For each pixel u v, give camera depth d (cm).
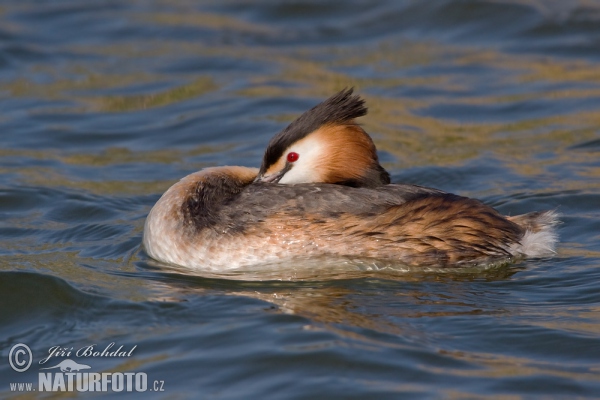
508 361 964
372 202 1234
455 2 2653
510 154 1805
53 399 929
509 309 1102
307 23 2708
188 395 911
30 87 2291
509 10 2616
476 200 1290
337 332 1020
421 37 2573
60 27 2700
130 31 2675
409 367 944
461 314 1083
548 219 1324
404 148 1858
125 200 1605
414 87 2222
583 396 888
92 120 2095
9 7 2833
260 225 1223
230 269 1230
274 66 2405
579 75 2245
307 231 1216
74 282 1201
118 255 1332
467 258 1234
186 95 2234
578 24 2530
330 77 2308
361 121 2016
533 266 1253
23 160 1838
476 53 2439
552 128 1944
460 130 1964
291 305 1111
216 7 2842
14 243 1396
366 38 2584
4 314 1134
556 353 981
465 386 907
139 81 2327
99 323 1089
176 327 1061
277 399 893
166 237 1272
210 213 1262
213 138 1977
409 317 1073
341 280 1204
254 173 1388
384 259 1222
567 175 1661
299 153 1312
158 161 1847
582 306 1111
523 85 2206
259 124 2025
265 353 974
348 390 902
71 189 1656
